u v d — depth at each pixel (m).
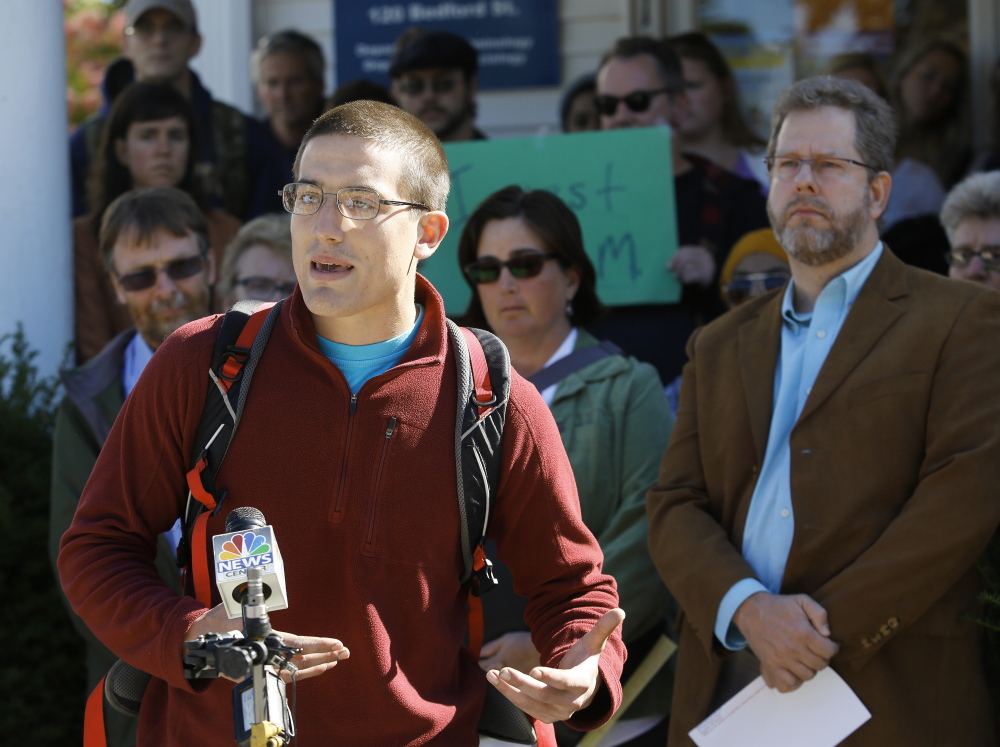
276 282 6.89
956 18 9.95
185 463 3.40
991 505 4.29
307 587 3.28
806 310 5.09
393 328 3.51
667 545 4.92
